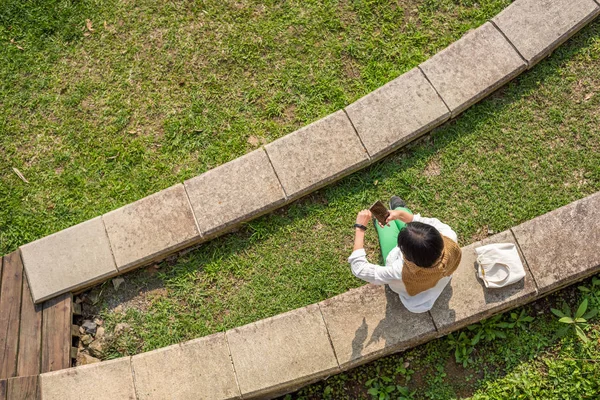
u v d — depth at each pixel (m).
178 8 5.78
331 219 5.07
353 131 5.09
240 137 5.37
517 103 5.18
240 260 5.06
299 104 5.40
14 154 5.50
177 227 5.01
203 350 4.69
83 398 4.63
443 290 4.60
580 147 5.04
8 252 5.21
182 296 5.02
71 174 5.38
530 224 4.69
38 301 4.93
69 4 5.88
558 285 4.54
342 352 4.57
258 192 5.03
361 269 4.20
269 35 5.61
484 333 4.69
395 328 4.57
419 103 5.09
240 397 4.58
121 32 5.77
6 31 5.85
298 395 4.76
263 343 4.66
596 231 4.61
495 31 5.21
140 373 4.68
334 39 5.55
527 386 4.50
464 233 4.93
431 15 5.52
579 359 4.53
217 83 5.54
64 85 5.66
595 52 5.23
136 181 5.32
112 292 5.07
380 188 5.09
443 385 4.64
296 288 4.95
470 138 5.14
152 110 5.53
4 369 4.78
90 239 5.04
